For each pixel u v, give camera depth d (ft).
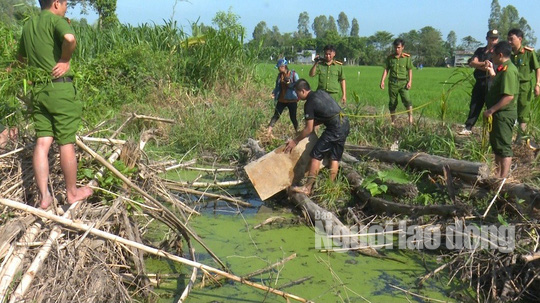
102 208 13.96
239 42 47.55
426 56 323.57
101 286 11.98
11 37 19.74
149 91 39.14
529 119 26.94
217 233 18.29
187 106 35.63
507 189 17.08
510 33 26.68
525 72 26.61
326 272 15.37
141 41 46.55
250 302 13.48
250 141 27.73
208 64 44.39
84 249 12.52
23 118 16.83
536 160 21.89
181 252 16.11
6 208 12.93
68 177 13.39
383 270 15.64
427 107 42.24
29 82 13.02
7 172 14.70
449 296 14.07
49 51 13.01
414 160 20.94
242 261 15.94
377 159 22.95
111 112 23.15
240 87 44.78
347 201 20.71
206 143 29.78
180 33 48.21
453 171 19.24
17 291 10.71
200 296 13.70
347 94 61.11
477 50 27.89
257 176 20.95
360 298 13.82
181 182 21.74
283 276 15.03
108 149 17.79
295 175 21.22
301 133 20.52
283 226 19.10
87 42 45.19
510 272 14.26
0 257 11.53
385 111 39.58
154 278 14.20
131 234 13.87
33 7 28.30
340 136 20.30
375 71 171.83
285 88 29.81
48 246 11.85
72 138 13.33
